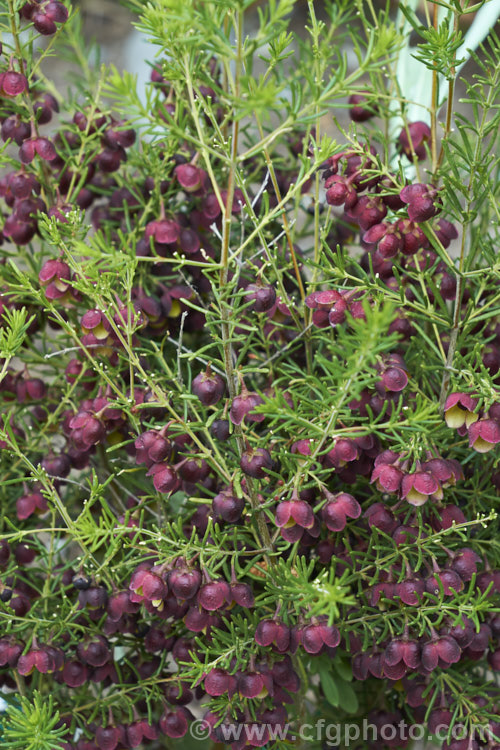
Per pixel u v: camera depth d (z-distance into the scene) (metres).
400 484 0.63
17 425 0.76
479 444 0.64
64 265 0.67
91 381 0.73
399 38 0.59
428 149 0.71
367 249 0.71
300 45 0.73
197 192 0.71
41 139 0.70
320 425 0.63
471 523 0.65
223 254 0.62
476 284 0.69
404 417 0.67
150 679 0.70
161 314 0.72
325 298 0.65
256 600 0.67
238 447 0.66
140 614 0.71
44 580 0.75
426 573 0.68
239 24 0.57
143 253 0.72
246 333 0.71
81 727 0.71
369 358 0.58
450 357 0.67
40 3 0.69
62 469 0.71
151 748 0.81
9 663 0.68
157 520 0.73
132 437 0.70
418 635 0.66
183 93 0.72
